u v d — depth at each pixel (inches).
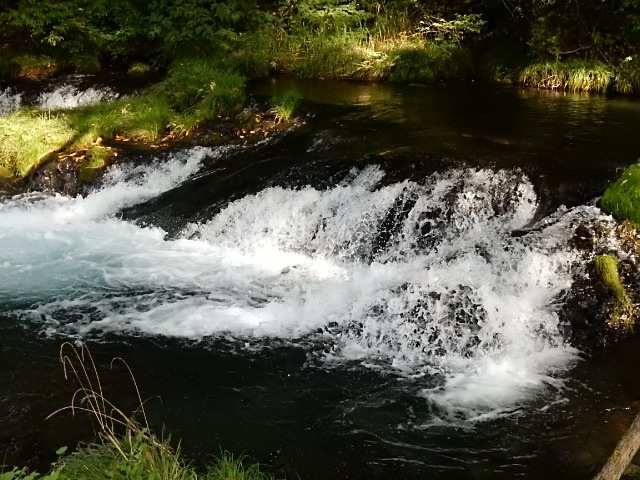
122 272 237.3
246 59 455.8
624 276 199.0
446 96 390.0
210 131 334.6
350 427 157.6
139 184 301.4
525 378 177.0
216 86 367.2
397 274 218.1
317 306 208.7
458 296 195.2
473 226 234.5
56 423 156.0
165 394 168.6
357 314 202.2
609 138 289.4
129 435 134.1
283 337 196.2
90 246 259.4
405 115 336.2
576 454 147.7
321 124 324.5
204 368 180.2
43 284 227.6
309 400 167.8
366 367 182.7
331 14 487.8
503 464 145.5
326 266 240.5
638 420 96.2
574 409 163.5
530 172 246.2
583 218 218.2
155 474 122.0
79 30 489.4
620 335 190.4
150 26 476.7
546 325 190.7
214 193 277.1
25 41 490.9
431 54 457.4
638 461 136.1
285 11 514.0
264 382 174.9
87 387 170.2
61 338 193.8
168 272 237.5
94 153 314.2
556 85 418.9
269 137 319.9
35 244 260.7
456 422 159.8
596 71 411.5
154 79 441.1
